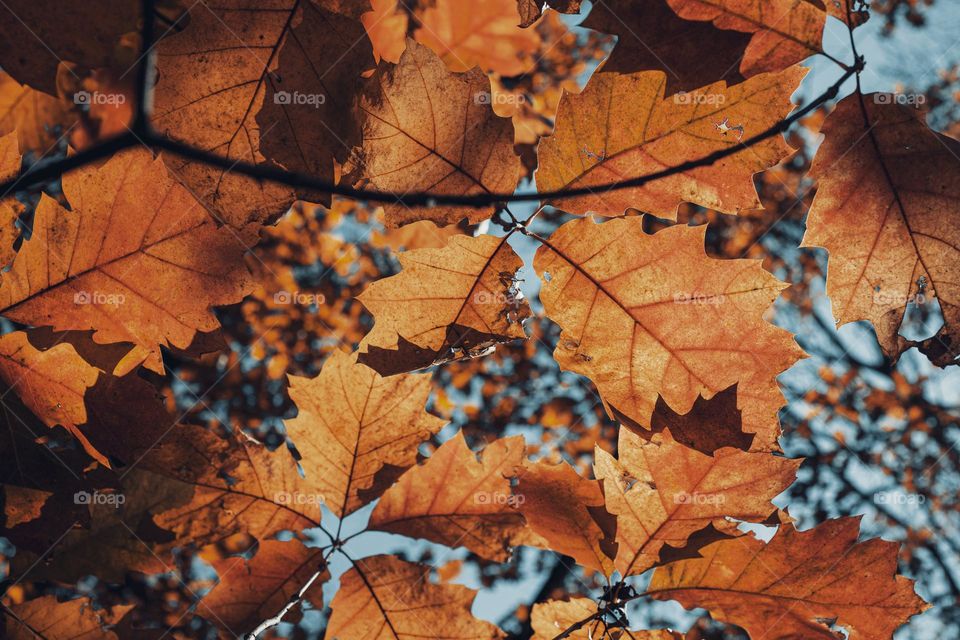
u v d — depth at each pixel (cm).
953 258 68
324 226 222
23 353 66
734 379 69
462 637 75
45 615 70
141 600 177
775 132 67
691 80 67
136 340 67
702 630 206
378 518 76
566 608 74
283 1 66
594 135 67
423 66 67
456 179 68
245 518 75
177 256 67
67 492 68
